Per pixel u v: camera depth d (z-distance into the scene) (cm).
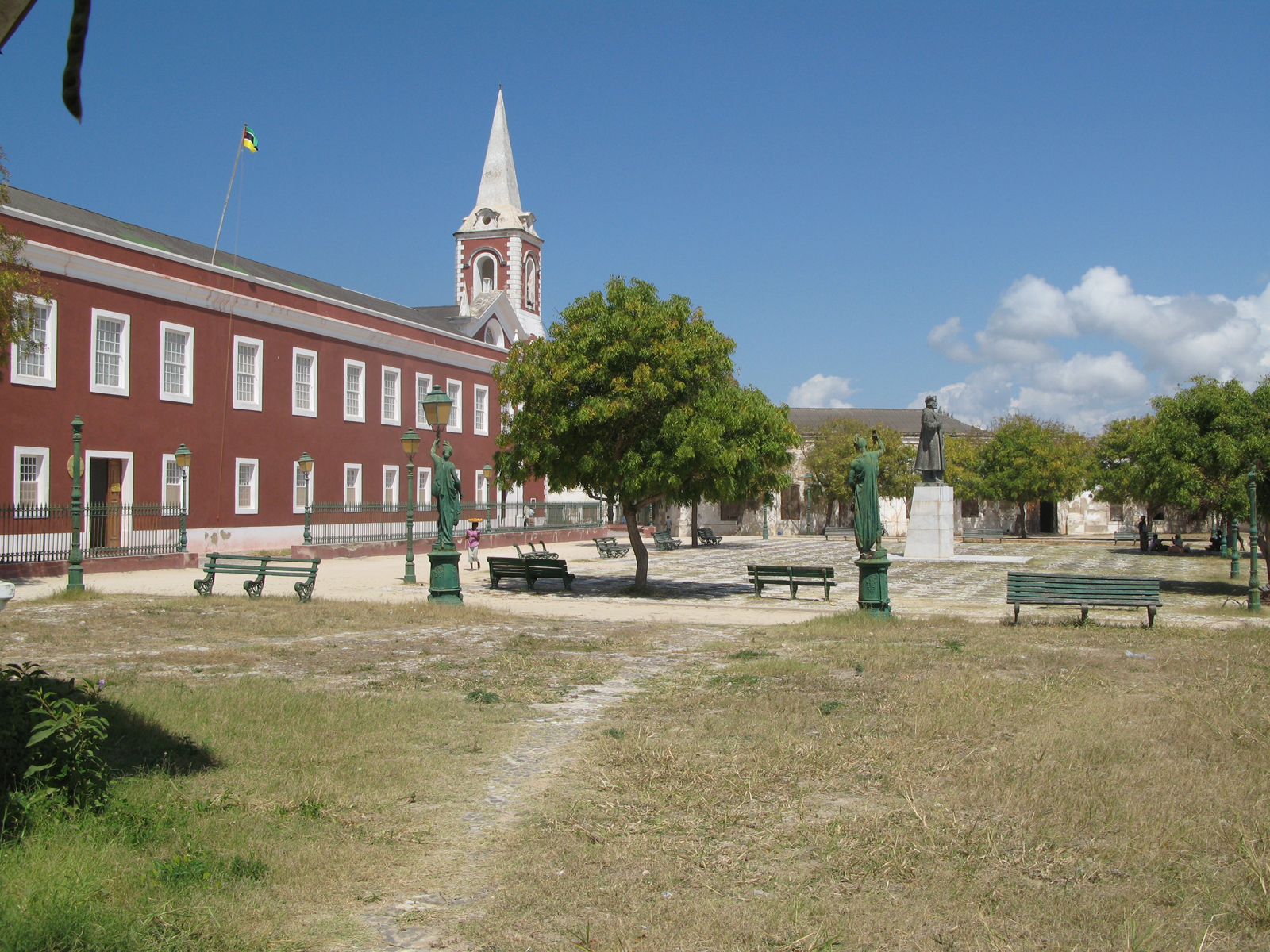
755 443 2264
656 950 427
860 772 697
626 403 2167
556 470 2322
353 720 832
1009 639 1409
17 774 546
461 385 5278
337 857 532
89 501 3128
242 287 3791
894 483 6419
